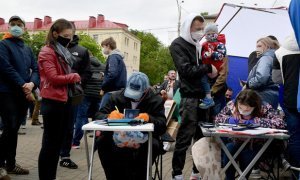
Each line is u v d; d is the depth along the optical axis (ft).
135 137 12.17
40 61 13.75
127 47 233.35
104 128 10.72
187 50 14.66
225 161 13.26
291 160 13.12
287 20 25.54
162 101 13.43
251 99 13.33
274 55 14.56
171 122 21.08
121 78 21.42
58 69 13.87
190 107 14.49
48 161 13.75
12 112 14.84
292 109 13.05
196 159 12.21
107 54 21.90
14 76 14.67
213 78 15.08
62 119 13.99
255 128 12.14
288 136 11.06
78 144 23.00
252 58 19.36
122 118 12.12
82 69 18.51
